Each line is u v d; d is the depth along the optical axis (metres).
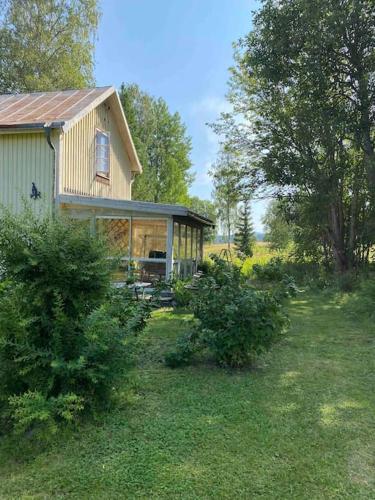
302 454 2.93
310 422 3.46
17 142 10.54
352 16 12.82
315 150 15.12
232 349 4.81
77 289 3.62
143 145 29.58
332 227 15.62
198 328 5.11
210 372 4.79
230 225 33.75
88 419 3.44
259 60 14.98
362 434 3.25
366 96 13.59
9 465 2.82
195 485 2.55
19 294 3.36
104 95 12.71
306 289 13.43
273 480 2.61
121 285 6.54
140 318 4.51
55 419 3.21
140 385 4.12
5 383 3.29
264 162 15.73
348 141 15.28
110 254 3.87
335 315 8.84
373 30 13.14
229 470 2.71
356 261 15.41
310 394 4.11
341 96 14.62
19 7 20.89
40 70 21.73
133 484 2.56
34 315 3.45
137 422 3.42
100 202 10.19
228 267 6.20
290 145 15.48
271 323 4.88
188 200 34.47
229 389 4.23
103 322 3.44
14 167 10.56
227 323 4.79
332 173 14.60
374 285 9.55
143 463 2.79
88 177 12.22
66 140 10.80
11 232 3.48
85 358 3.34
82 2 21.42
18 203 10.51
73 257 3.55
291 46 14.25
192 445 3.04
